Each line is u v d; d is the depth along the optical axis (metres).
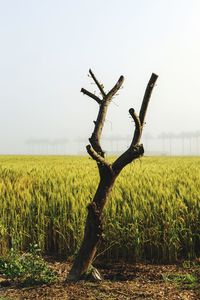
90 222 7.45
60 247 10.51
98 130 7.34
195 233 10.22
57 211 11.20
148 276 8.73
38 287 7.46
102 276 8.71
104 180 7.36
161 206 10.51
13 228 10.54
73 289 7.28
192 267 9.34
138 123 7.18
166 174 16.75
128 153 7.25
